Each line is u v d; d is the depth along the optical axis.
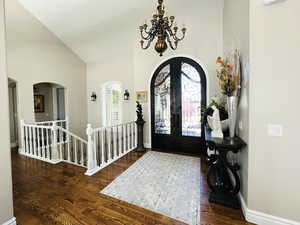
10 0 3.35
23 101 4.30
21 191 2.32
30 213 1.86
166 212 1.88
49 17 3.92
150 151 4.25
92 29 4.42
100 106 5.93
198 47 3.84
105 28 4.36
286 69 1.48
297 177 1.48
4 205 1.57
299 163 1.47
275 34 1.51
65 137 5.25
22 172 2.96
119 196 2.20
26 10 3.65
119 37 4.66
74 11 3.75
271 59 1.54
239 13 2.12
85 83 6.09
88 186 2.46
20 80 4.23
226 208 1.94
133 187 2.44
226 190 2.03
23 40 4.24
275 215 1.58
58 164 3.38
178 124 4.23
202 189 2.38
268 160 1.59
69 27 4.32
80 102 5.88
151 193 2.28
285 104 1.50
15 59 4.11
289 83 1.47
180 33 3.98
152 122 4.53
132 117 5.27
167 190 2.35
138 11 3.76
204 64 3.81
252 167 1.68
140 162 3.47
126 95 5.28
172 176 2.80
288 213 1.53
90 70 6.04
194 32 3.86
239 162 2.16
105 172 2.97
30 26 4.02
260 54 1.59
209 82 3.77
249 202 1.71
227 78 2.08
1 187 1.55
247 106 1.76
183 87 4.12
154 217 1.80
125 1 3.49
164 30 2.27
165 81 4.31
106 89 5.99
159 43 2.24
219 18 3.62
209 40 3.73
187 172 2.96
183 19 3.90
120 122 5.83
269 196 1.61
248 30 1.70
